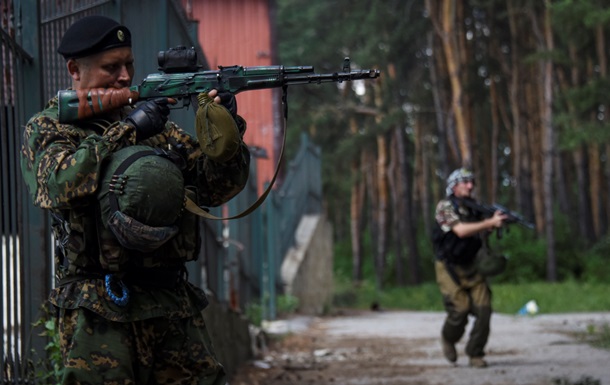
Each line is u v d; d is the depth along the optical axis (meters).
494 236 52.56
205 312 11.26
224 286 16.17
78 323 4.69
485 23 61.88
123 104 4.87
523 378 12.25
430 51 61.09
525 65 57.38
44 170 4.63
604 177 67.31
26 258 7.94
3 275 7.76
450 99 56.09
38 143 4.77
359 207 71.69
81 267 4.73
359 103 70.19
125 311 4.67
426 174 65.94
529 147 57.41
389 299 47.22
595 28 49.28
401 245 66.25
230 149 4.75
